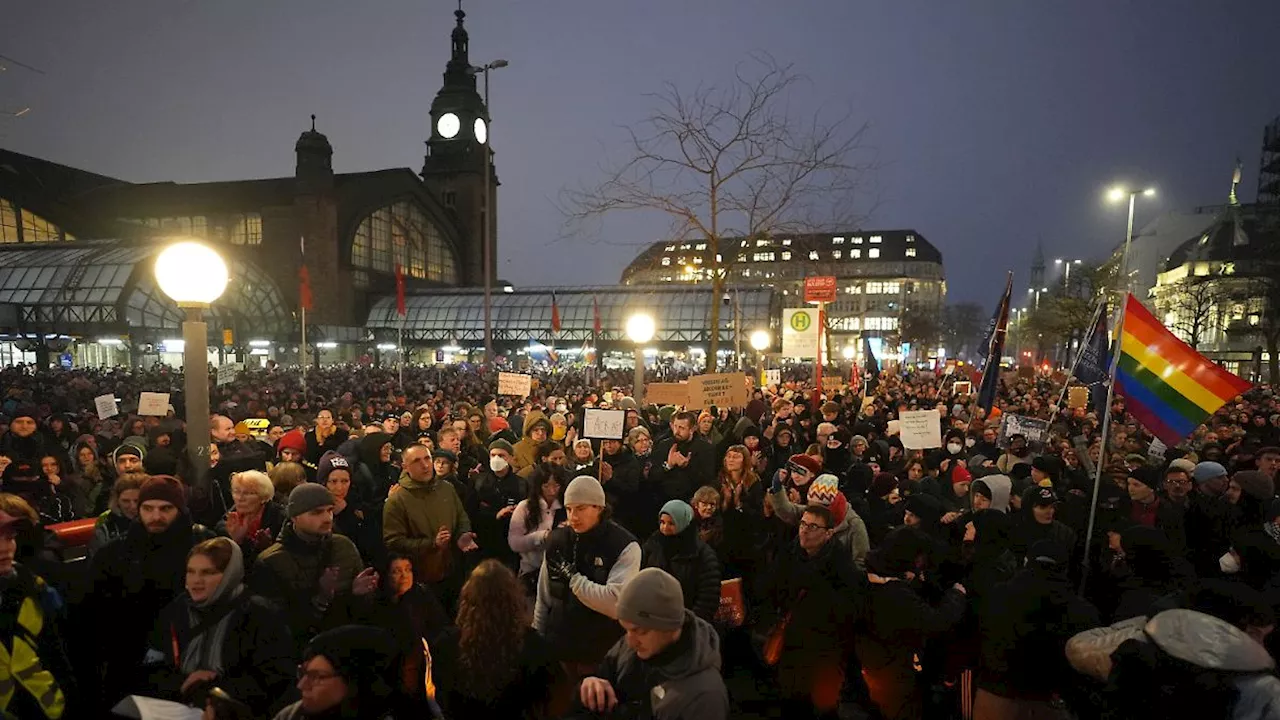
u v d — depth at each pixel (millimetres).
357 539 5426
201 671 3197
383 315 75625
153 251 47781
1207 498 6051
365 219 75875
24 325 45344
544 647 3506
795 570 4324
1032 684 3701
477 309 75875
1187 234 70000
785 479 6262
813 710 4188
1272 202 59531
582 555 4379
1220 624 2596
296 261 68812
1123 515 6027
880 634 4078
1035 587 3764
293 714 2609
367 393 22938
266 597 3564
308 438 9195
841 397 16594
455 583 5641
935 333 101625
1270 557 4719
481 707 3273
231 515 4547
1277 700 2400
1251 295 43312
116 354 50375
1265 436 12250
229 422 7520
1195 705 2447
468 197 91750
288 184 78438
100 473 7570
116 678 3678
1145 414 6344
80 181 85438
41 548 4051
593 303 72938
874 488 6988
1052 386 27750
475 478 7094
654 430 11844
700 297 69438
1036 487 5246
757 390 17078
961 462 7953
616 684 3371
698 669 3006
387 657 2660
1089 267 49656
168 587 3811
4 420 11023
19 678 3178
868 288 126688
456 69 92688
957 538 5258
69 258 49469
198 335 5016
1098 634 3260
